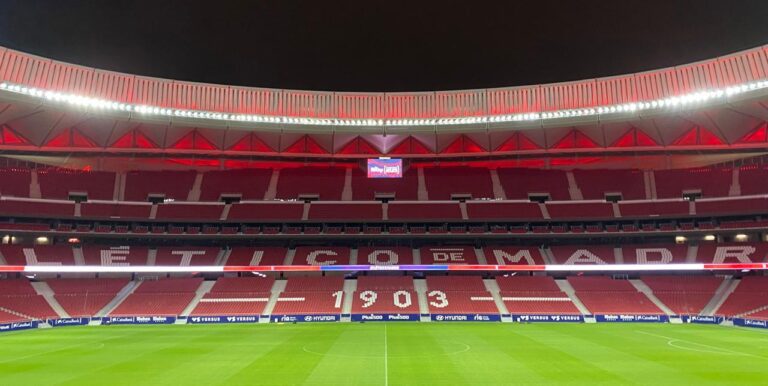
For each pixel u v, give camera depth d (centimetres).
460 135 5562
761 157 5959
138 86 4481
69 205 5519
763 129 4738
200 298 5294
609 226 5884
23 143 4953
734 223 5481
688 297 5209
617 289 5456
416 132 5069
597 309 5091
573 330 4166
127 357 2802
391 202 6038
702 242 5784
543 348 3091
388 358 2709
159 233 5734
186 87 4641
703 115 4716
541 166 6519
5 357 2827
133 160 6231
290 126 4966
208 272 5838
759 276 5294
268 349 3078
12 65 3909
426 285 5609
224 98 4731
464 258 5859
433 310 5119
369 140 5656
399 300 5291
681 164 6300
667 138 5166
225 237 5888
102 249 5712
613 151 5397
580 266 5297
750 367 2466
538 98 4731
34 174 5731
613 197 5997
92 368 2473
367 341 3434
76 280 5400
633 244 5950
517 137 5525
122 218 5578
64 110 4416
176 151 5419
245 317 4981
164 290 5406
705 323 4762
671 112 4466
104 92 4341
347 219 5809
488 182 6300
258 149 5591
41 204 5425
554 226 5975
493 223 6053
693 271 5703
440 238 6053
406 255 5928
